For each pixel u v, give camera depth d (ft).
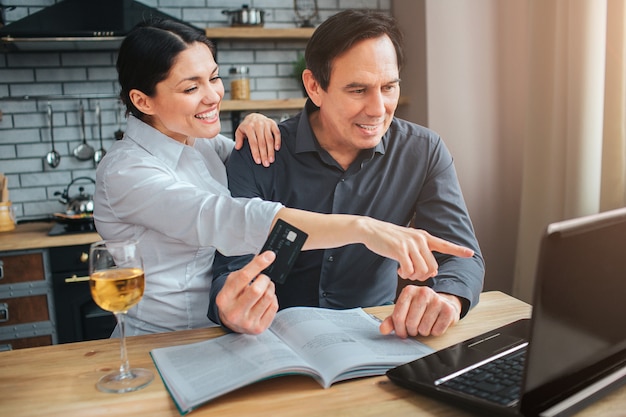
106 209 4.91
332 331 3.72
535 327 2.43
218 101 4.92
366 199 5.16
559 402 2.67
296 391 3.08
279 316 4.07
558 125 8.20
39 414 2.89
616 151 7.57
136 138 5.01
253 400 2.99
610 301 2.87
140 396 3.05
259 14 10.49
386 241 3.51
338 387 3.12
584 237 2.61
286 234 3.76
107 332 9.18
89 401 3.01
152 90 4.75
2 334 8.81
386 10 11.42
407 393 3.04
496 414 2.67
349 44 4.25
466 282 4.26
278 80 11.32
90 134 10.67
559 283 2.51
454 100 10.13
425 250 3.51
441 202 5.13
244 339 3.65
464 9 10.00
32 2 10.25
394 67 4.38
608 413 2.72
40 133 10.49
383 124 4.57
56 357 3.61
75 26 8.92
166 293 5.06
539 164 8.73
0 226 9.46
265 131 5.18
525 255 9.07
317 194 5.13
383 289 5.25
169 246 5.01
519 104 10.39
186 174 5.13
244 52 11.13
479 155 10.32
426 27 9.91
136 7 9.43
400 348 3.50
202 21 10.87
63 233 9.00
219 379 3.08
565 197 8.21
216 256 4.89
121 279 3.13
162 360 3.42
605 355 2.92
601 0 7.29
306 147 5.01
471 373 3.05
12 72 10.30
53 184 10.60
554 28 8.37
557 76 8.13
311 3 11.25
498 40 10.19
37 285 8.86
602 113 7.51
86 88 10.57
